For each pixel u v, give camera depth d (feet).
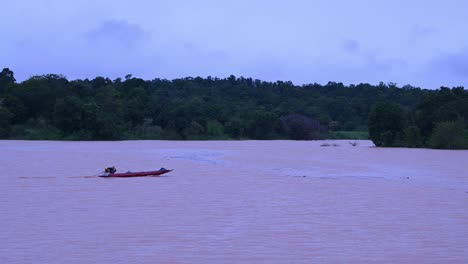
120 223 124.57
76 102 614.34
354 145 517.96
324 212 138.62
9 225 122.72
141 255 100.27
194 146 488.02
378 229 119.96
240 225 123.03
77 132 615.98
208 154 365.81
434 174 232.32
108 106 653.71
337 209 142.92
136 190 177.37
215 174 229.04
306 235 114.42
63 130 617.21
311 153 387.75
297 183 197.98
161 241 109.40
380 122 490.90
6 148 426.51
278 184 194.59
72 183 195.62
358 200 157.99
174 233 115.44
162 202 152.76
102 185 189.88
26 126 636.89
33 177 213.25
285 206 147.02
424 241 110.52
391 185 193.47
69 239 110.83
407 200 158.51
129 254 100.83
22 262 96.22
